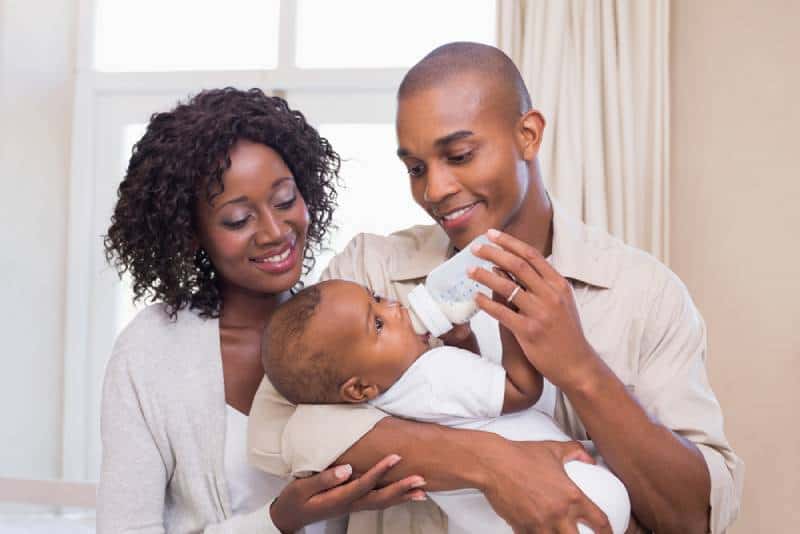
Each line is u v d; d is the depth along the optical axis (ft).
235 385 4.41
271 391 4.13
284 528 3.90
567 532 3.44
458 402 3.75
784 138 8.48
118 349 4.38
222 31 10.57
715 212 8.61
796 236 8.44
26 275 10.38
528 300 3.54
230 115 4.17
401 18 10.11
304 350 3.78
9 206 10.23
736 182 8.57
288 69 9.96
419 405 3.76
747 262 8.54
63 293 10.81
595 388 3.58
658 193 8.23
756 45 8.55
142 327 4.43
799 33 8.46
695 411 4.05
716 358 8.59
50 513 9.96
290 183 4.27
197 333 4.43
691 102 8.68
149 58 10.73
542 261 3.61
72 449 10.67
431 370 3.77
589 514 3.46
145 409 4.24
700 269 8.64
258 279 4.26
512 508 3.46
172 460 4.33
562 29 8.50
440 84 3.88
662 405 4.05
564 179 8.40
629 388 4.17
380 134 10.03
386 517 4.16
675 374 4.10
